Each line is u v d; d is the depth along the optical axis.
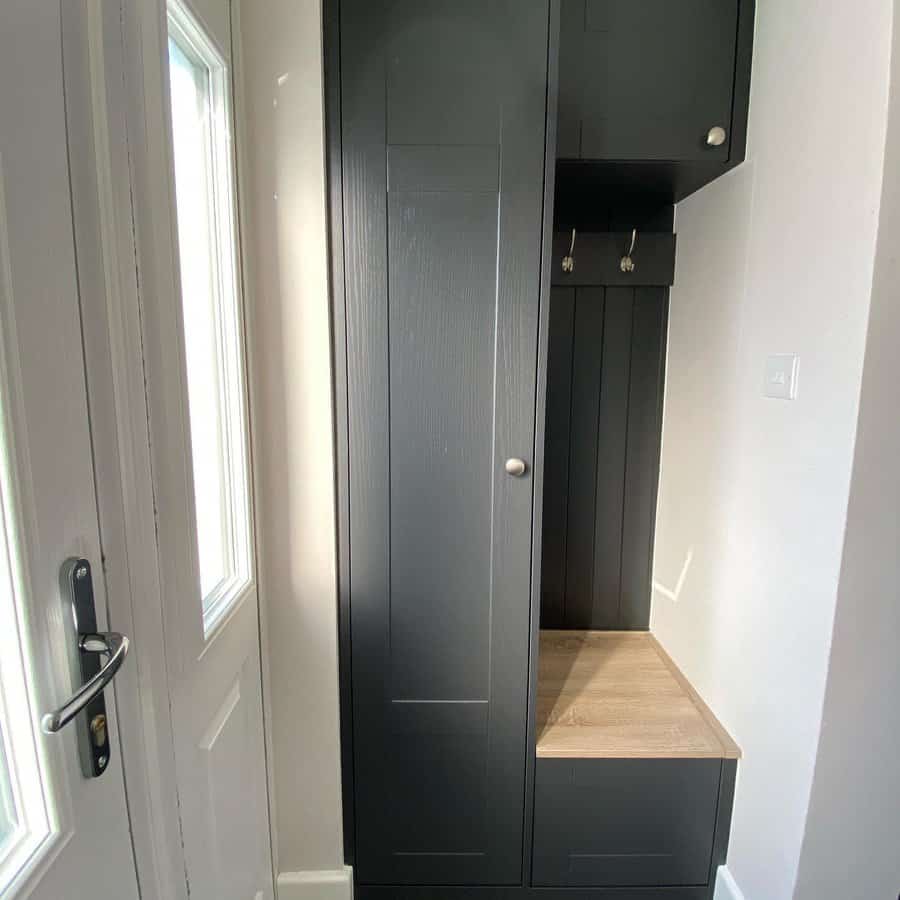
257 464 1.16
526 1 1.09
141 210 0.67
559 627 1.83
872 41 0.89
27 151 0.48
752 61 1.27
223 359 1.02
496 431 1.20
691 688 1.51
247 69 1.06
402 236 1.14
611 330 1.71
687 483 1.57
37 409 0.50
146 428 0.69
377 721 1.28
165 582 0.74
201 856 0.85
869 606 0.98
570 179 1.44
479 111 1.12
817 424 1.02
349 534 1.22
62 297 0.53
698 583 1.49
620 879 1.33
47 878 0.50
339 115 1.11
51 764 0.51
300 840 1.30
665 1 1.27
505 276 1.16
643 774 1.28
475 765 1.30
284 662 1.24
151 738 0.70
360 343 1.17
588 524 1.79
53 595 0.52
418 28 1.10
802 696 1.06
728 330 1.35
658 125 1.30
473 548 1.23
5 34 0.45
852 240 0.94
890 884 1.08
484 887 1.34
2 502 0.47
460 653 1.27
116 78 0.61
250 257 1.10
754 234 1.23
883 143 0.87
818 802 1.04
